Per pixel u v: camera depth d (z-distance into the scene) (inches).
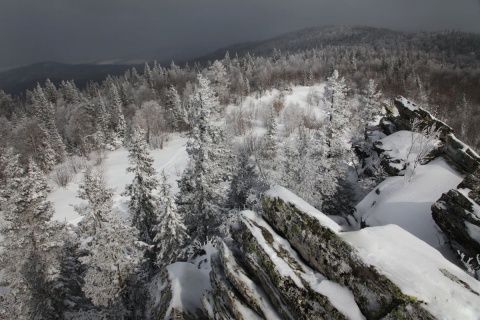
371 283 351.3
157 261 1071.6
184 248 1069.1
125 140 3496.6
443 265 358.0
